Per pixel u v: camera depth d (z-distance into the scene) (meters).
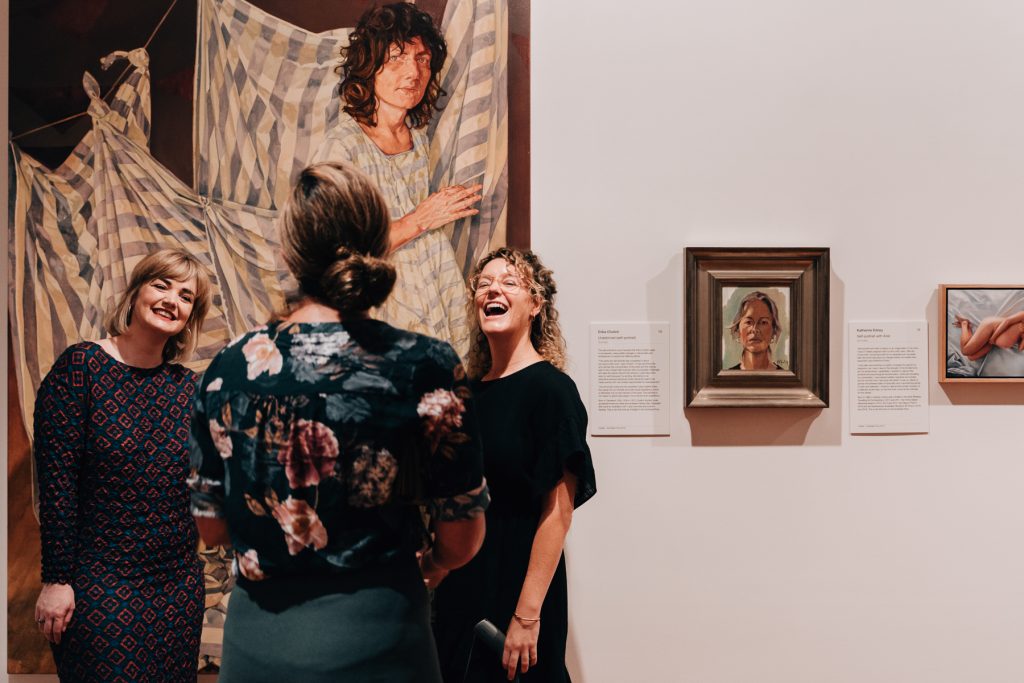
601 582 2.31
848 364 2.33
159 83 2.30
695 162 2.32
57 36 2.31
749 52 2.33
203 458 1.19
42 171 2.31
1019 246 2.31
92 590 1.86
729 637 2.31
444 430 1.18
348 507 1.14
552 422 1.81
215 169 2.29
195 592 1.98
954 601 2.31
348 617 1.15
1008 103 2.32
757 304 2.27
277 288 2.30
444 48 2.29
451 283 2.28
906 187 2.33
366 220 1.18
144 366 1.98
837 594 2.33
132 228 2.30
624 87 2.31
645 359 2.31
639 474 2.31
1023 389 2.32
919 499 2.31
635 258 2.31
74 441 1.87
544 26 2.31
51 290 2.30
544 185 2.31
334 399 1.12
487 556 1.83
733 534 2.31
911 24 2.30
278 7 2.29
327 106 2.29
